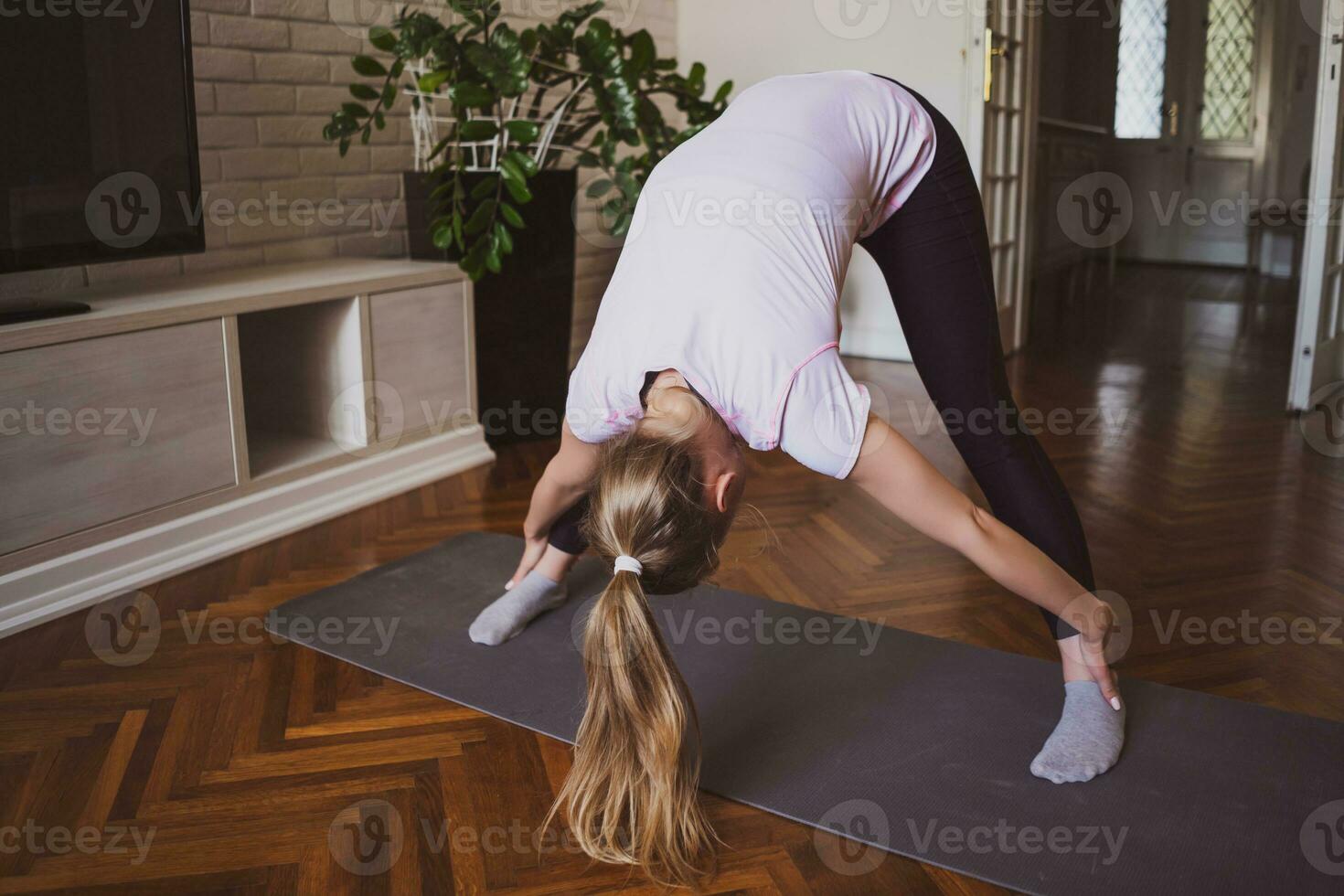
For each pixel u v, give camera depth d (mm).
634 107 3225
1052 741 1590
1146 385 4250
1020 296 5043
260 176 3176
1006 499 1600
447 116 3734
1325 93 3465
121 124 2357
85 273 2711
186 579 2357
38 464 2113
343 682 1877
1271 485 2943
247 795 1533
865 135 1490
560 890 1328
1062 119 8328
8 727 1714
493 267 3070
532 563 2100
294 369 3004
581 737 1349
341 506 2793
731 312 1254
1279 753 1600
